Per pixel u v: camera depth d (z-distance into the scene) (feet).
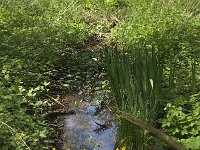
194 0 35.91
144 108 15.97
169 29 29.12
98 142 18.53
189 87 19.88
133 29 30.71
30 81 22.33
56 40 28.81
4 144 15.44
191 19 32.17
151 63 16.25
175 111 16.11
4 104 17.70
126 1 41.73
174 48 26.02
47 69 24.66
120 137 16.72
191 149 14.01
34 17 32.91
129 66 17.06
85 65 27.73
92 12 39.78
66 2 39.68
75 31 31.83
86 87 24.62
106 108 21.72
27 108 19.88
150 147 16.14
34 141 15.84
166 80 20.79
